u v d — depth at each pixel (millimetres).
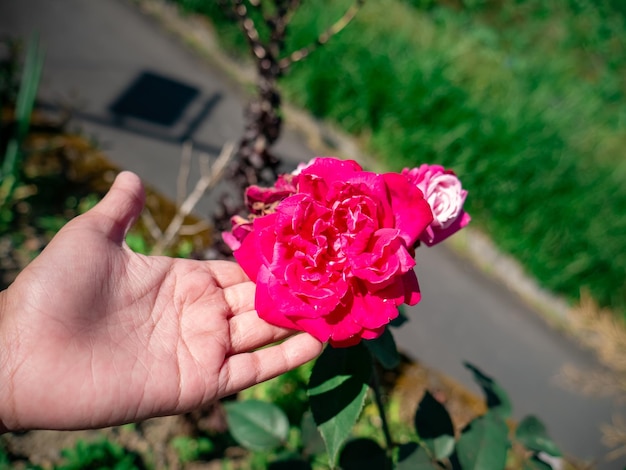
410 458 268
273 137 460
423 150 817
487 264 768
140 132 726
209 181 498
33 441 417
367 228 209
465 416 530
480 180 783
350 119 867
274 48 438
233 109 826
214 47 903
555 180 769
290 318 218
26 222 558
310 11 912
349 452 281
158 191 647
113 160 670
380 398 268
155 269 281
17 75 703
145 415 251
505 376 656
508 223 788
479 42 1170
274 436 321
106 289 263
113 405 245
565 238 768
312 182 218
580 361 712
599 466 603
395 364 240
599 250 757
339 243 214
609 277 771
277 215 218
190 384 252
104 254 266
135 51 845
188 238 592
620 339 739
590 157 852
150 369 252
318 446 310
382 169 845
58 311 248
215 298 280
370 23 963
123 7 903
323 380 224
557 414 641
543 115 853
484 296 732
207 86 845
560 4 1345
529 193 771
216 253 460
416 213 214
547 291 778
